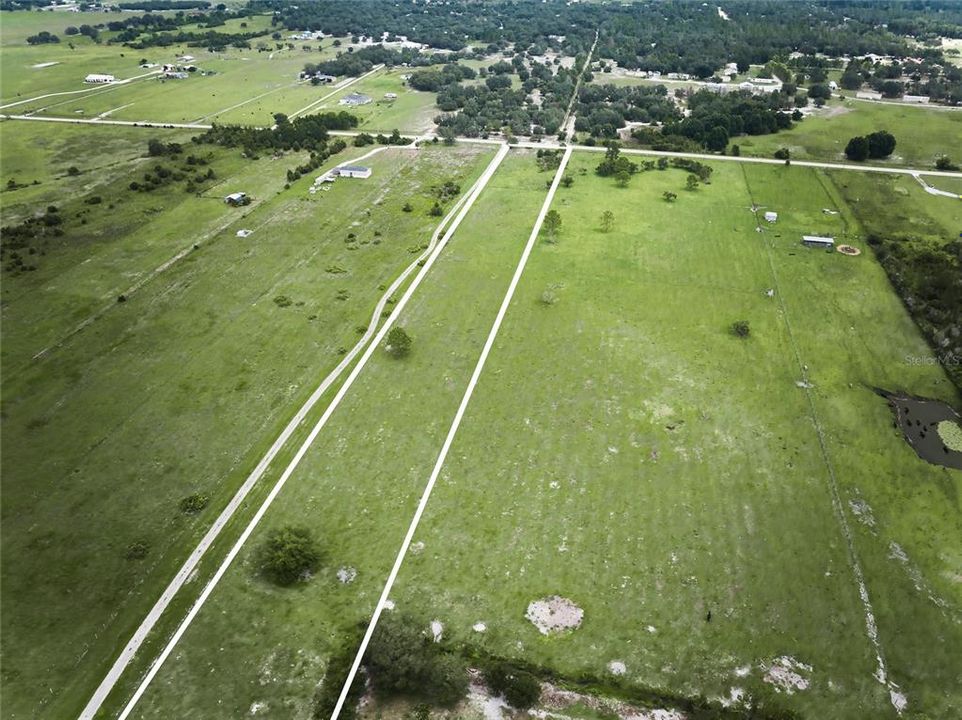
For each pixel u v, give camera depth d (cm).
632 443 7500
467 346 9194
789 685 5247
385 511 6781
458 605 5866
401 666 5219
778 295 10219
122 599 6000
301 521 6700
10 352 9162
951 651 5472
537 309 9962
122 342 9400
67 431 7838
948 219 12531
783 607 5784
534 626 5688
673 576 6053
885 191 13825
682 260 11262
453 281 10781
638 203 13525
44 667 5466
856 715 5059
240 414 8081
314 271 11194
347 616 5812
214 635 5700
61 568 6262
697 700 5159
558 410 8012
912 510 6694
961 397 8188
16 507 6869
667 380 8450
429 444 7581
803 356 8888
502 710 5181
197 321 9862
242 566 6272
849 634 5588
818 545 6316
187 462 7419
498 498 6875
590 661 5434
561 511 6706
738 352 8956
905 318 9662
